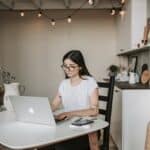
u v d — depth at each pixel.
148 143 1.76
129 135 3.19
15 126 1.79
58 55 5.73
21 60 5.73
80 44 5.70
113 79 2.20
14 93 2.53
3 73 5.32
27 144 1.41
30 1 4.96
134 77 3.87
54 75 5.76
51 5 4.97
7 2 4.65
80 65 2.23
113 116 3.73
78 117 2.00
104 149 2.11
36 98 1.76
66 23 5.70
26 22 5.68
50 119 1.75
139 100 3.18
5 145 1.42
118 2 4.94
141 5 3.94
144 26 3.94
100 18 5.67
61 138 1.50
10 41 5.70
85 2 4.94
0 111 2.34
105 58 5.70
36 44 5.72
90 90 2.21
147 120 3.18
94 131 1.69
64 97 2.30
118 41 5.25
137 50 3.91
